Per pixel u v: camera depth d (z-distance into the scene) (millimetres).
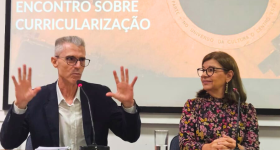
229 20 2936
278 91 2891
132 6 3008
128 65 2992
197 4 2959
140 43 2992
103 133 2232
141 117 2961
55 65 2158
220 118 2332
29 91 1919
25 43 3043
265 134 2918
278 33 2910
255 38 2916
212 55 2373
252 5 2930
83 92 2223
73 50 2105
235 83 2379
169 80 2959
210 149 2074
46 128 2119
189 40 2959
